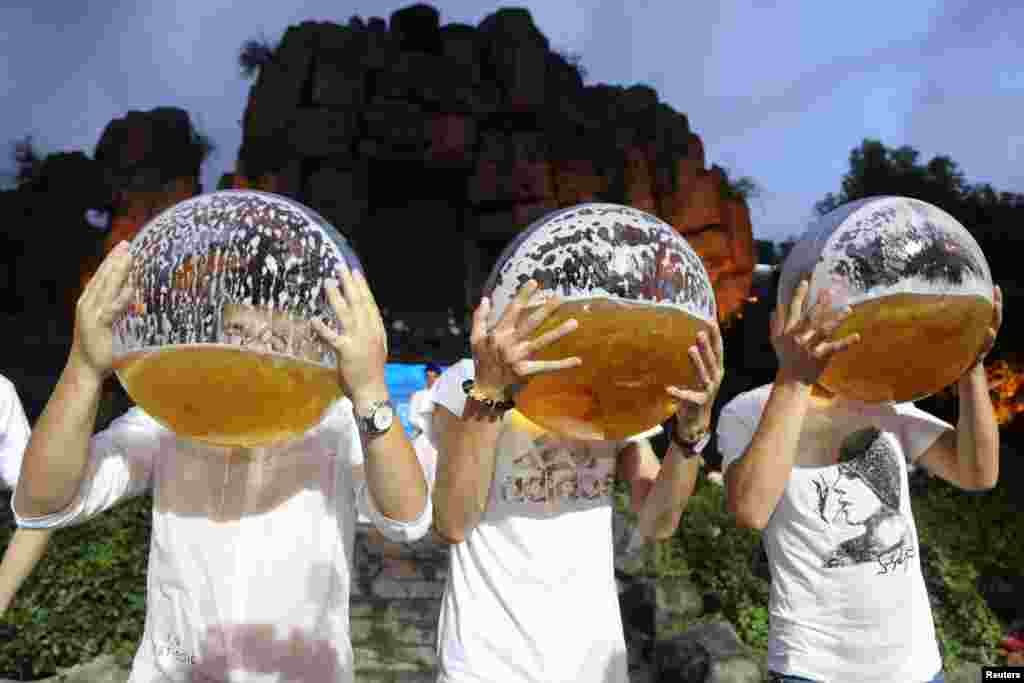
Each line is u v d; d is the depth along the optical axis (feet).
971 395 8.23
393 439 5.45
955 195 84.48
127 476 6.16
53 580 15.76
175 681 6.05
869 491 7.91
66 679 14.43
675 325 5.57
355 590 20.75
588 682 6.95
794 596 7.86
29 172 92.79
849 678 7.59
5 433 8.83
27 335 74.28
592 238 5.56
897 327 6.53
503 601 6.98
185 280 4.83
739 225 93.91
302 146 84.64
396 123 85.56
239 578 6.07
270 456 6.20
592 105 98.73
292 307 4.88
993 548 19.98
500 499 7.20
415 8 94.02
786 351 6.89
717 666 14.78
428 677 16.72
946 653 15.94
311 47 89.66
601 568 7.30
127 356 5.02
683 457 7.19
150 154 91.76
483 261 88.48
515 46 91.56
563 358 5.56
